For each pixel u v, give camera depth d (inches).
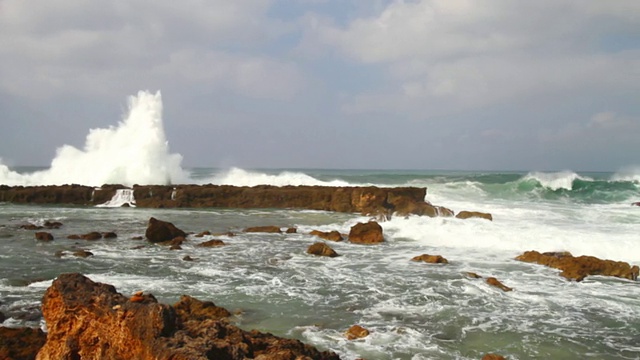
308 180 1910.7
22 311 418.0
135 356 254.2
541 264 664.4
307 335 386.6
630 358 356.8
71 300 278.8
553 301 494.6
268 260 673.6
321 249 717.9
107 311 267.6
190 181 1887.3
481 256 721.0
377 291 520.1
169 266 621.3
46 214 1177.4
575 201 1583.4
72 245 756.6
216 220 1120.2
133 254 696.4
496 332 403.9
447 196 1642.5
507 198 1651.1
